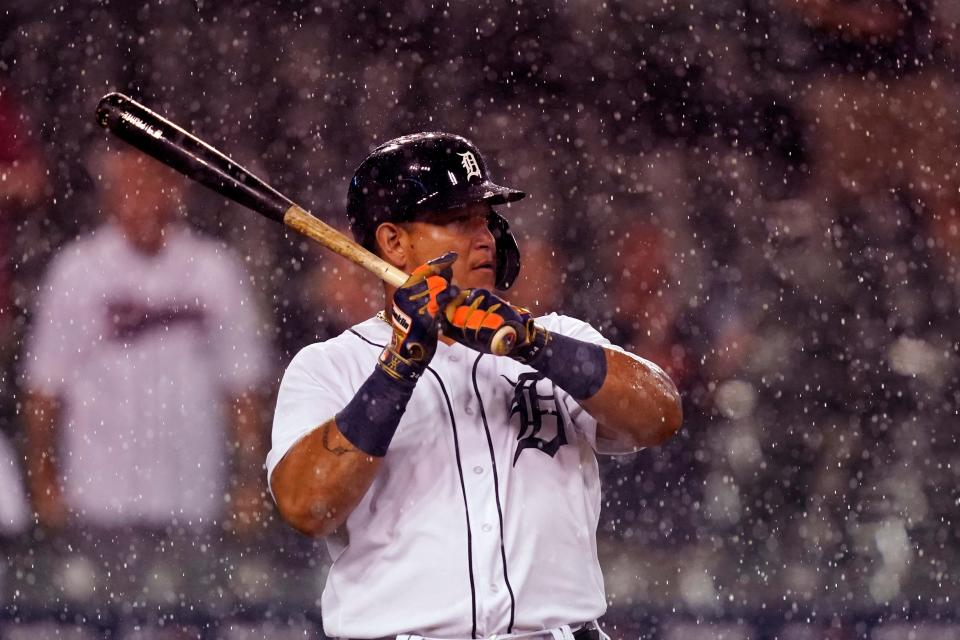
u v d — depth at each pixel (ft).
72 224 95.50
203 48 111.55
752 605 80.23
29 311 88.94
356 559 32.19
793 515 94.94
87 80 107.34
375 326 34.47
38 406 73.31
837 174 114.62
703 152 114.62
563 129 114.62
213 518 74.79
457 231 33.73
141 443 73.31
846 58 117.29
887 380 103.96
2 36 106.22
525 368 33.50
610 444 34.06
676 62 115.85
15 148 99.45
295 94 112.88
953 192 115.34
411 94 114.32
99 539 74.02
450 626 31.09
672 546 90.02
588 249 108.27
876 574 86.02
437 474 31.99
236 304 74.49
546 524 32.04
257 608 75.10
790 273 108.27
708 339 103.45
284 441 31.94
